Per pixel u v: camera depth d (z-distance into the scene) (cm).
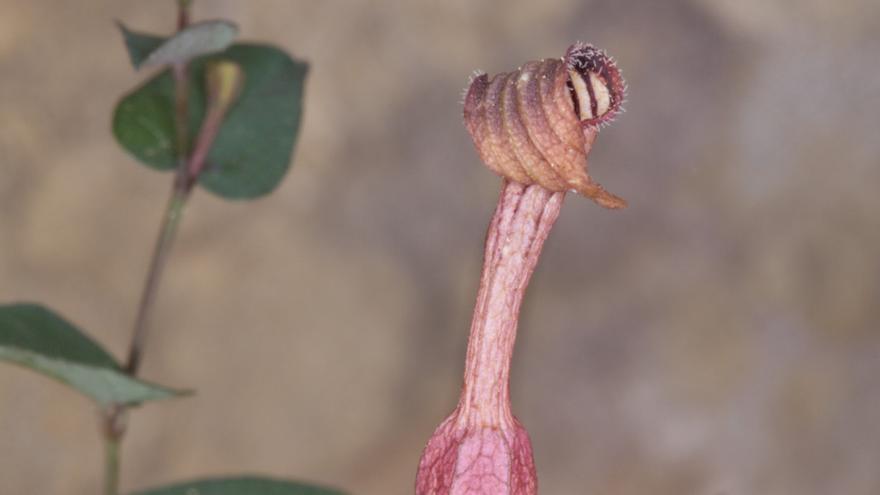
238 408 34
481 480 18
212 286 34
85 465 33
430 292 35
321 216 35
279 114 23
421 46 35
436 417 35
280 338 34
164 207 34
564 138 18
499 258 18
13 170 33
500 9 35
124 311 34
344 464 34
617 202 18
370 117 35
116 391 21
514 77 18
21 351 21
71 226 33
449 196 35
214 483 22
